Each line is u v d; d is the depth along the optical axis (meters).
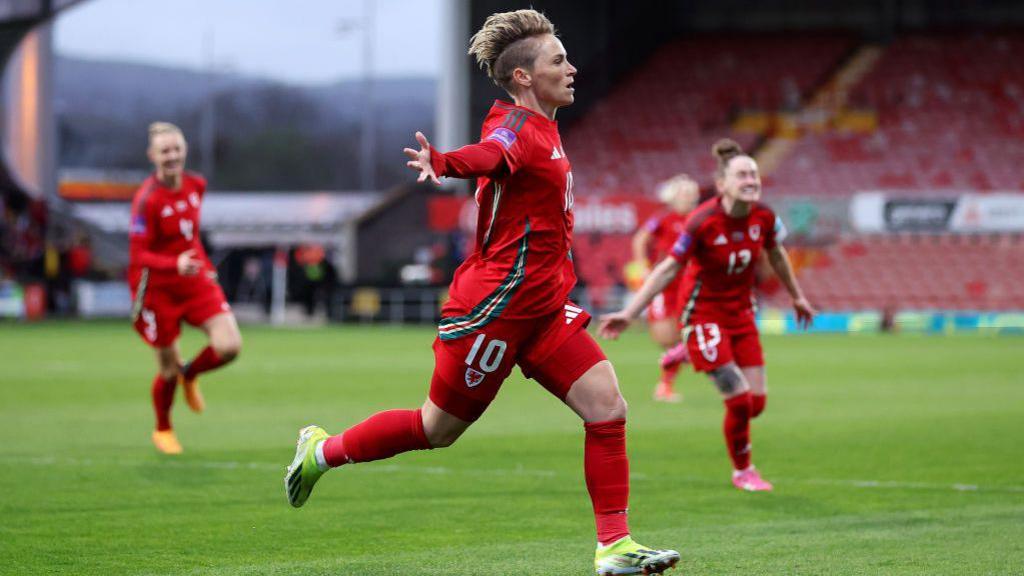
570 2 62.50
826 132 62.69
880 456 15.06
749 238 12.59
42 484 12.60
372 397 22.61
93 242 71.88
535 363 8.23
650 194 60.75
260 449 15.46
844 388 24.81
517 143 7.79
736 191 12.30
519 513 11.12
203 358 15.31
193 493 12.11
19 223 65.31
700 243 12.45
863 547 9.55
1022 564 8.91
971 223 50.69
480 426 18.05
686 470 13.88
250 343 40.19
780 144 62.44
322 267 60.44
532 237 8.01
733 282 12.73
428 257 59.19
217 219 79.56
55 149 75.25
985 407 21.03
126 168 169.88
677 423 18.48
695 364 12.81
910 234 55.59
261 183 165.25
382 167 172.00
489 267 8.07
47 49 73.94
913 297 54.59
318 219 78.94
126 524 10.52
